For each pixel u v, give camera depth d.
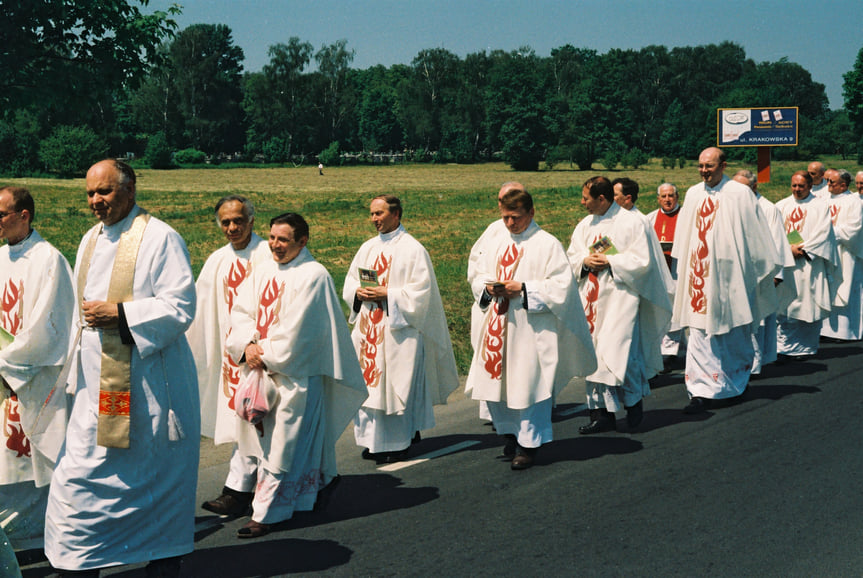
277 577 4.55
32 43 15.91
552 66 125.56
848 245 11.14
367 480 6.23
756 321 8.64
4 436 4.84
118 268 4.13
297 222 5.30
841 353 10.63
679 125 130.00
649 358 7.53
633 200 7.68
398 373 6.64
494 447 7.02
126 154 109.56
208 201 45.31
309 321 5.16
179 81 109.94
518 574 4.54
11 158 77.19
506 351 6.47
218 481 6.20
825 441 6.78
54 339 4.69
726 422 7.54
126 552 4.11
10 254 4.93
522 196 6.48
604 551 4.80
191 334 6.03
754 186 9.81
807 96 149.50
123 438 4.05
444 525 5.26
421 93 123.12
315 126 117.19
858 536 4.92
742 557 4.68
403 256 6.79
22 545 4.90
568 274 6.43
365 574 4.57
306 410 5.21
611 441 7.09
